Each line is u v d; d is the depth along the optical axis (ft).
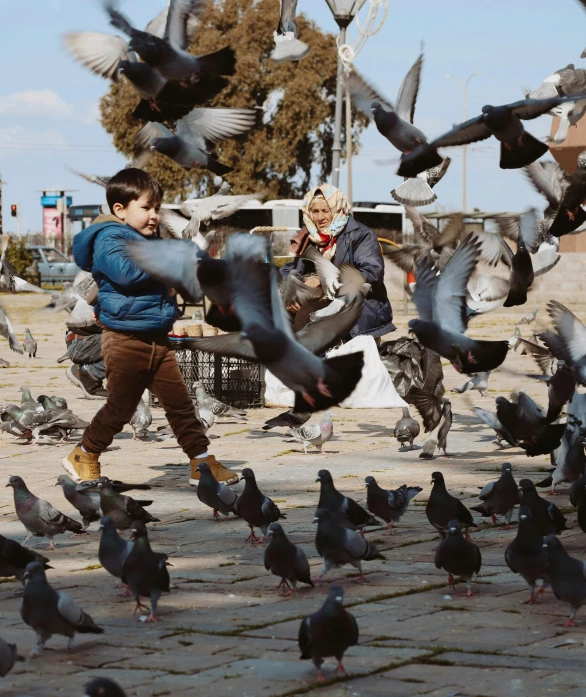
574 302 126.82
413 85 24.09
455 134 21.76
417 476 32.76
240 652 16.65
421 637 17.33
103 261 28.86
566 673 15.48
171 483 32.32
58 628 16.42
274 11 185.57
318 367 14.79
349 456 36.99
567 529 25.46
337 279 32.24
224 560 22.97
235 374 50.03
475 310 28.02
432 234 31.27
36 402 41.86
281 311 14.98
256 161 186.80
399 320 109.91
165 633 17.72
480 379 50.08
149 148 23.99
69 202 249.34
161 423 46.11
